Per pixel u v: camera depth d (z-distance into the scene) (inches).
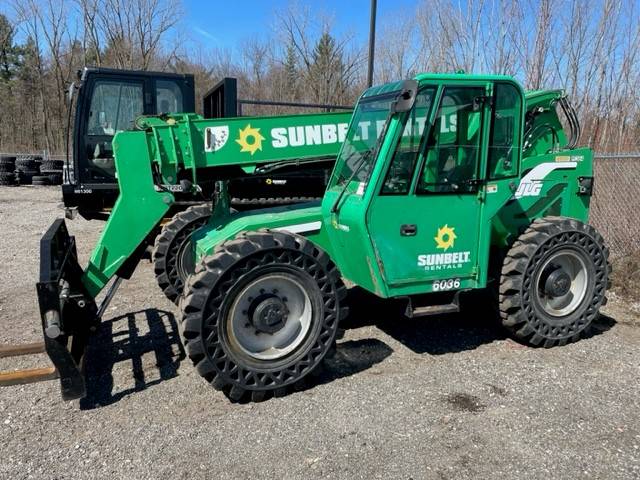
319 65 1048.2
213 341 137.2
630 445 119.6
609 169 288.8
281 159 178.4
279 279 143.6
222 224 175.0
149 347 178.2
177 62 1213.7
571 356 167.9
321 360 147.8
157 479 110.4
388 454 117.4
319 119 180.2
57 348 131.1
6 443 123.6
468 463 114.0
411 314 155.5
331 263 148.6
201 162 170.6
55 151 1202.6
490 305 180.7
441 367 160.4
